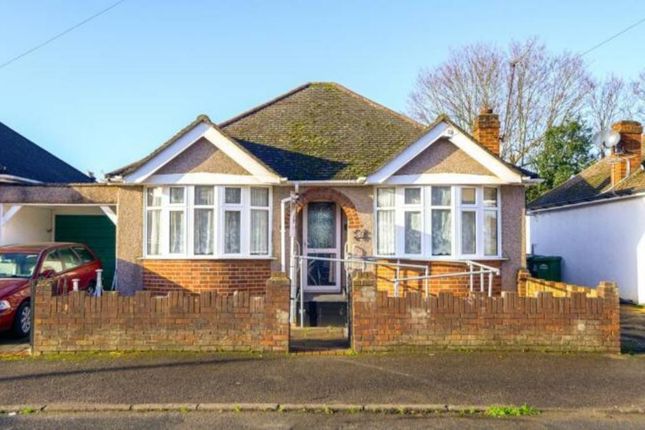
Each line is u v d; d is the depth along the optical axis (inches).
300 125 608.4
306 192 523.8
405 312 345.4
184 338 341.7
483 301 346.3
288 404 255.3
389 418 242.7
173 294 343.0
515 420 240.4
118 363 319.0
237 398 263.4
